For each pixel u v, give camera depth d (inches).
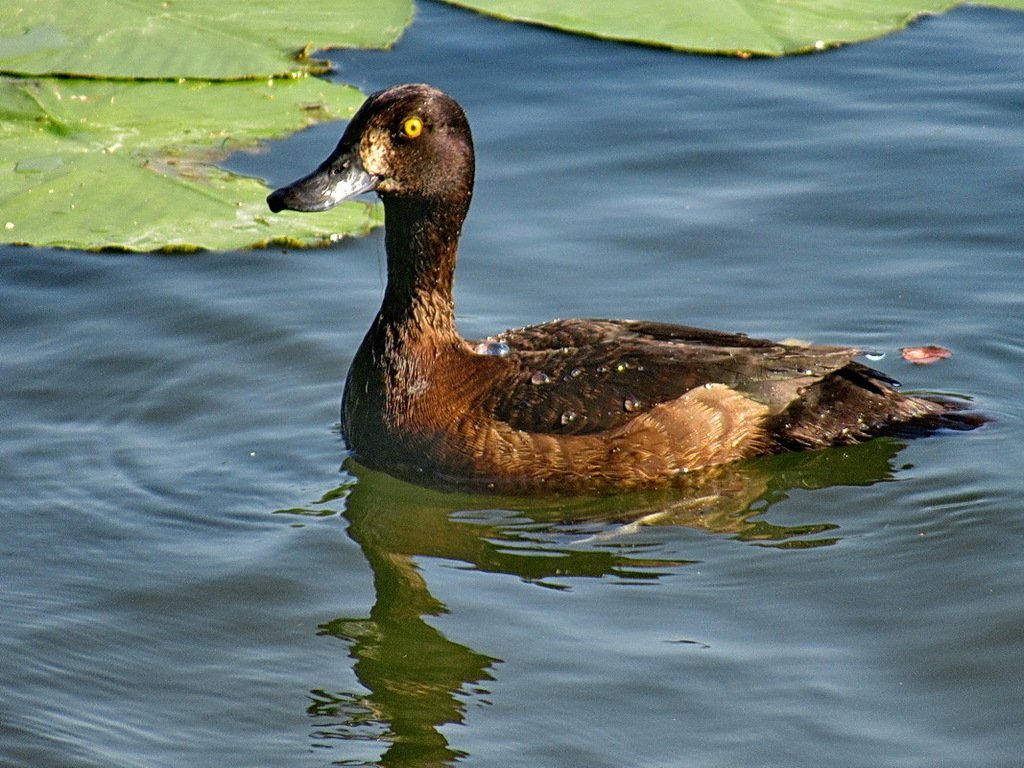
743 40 700.0
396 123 458.9
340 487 464.4
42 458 471.2
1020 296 549.3
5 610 400.2
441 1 758.5
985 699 362.0
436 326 471.2
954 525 432.5
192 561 425.7
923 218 598.5
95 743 353.1
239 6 711.7
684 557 426.0
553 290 561.0
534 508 456.1
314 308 552.7
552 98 681.0
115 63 655.8
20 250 585.6
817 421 466.3
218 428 491.5
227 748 353.4
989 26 746.8
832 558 421.1
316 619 401.4
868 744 348.5
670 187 624.1
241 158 616.1
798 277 566.3
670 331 480.4
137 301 555.5
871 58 718.5
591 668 376.8
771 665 376.2
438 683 373.7
